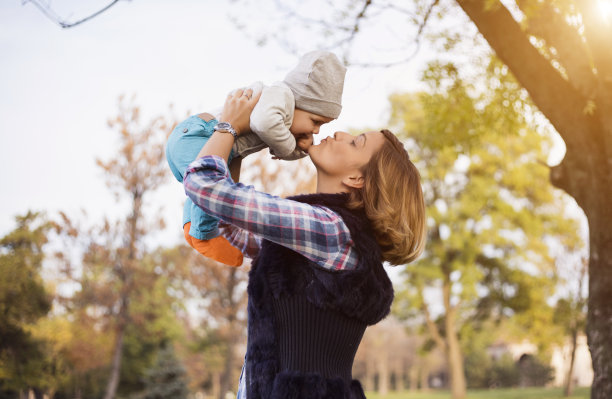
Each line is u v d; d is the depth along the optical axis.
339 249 1.45
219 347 31.94
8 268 26.08
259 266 1.47
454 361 28.19
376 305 1.47
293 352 1.42
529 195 26.75
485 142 26.00
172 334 35.78
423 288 28.09
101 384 34.75
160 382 32.91
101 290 20.28
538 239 26.06
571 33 4.02
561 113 4.11
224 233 1.83
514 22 4.02
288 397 1.37
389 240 1.56
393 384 72.69
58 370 27.80
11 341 26.92
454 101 6.43
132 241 19.84
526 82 4.14
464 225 27.33
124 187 19.64
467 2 3.96
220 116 1.68
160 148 19.97
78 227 19.42
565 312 25.86
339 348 1.45
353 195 1.57
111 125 19.62
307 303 1.42
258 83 1.65
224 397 20.08
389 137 1.66
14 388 27.19
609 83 3.91
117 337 21.69
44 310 27.22
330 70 1.68
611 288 4.11
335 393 1.40
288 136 1.60
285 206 1.42
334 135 1.67
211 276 19.48
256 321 1.46
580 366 52.38
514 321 28.67
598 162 4.09
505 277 27.02
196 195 1.40
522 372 54.38
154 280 19.92
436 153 26.44
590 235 4.26
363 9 4.44
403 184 1.60
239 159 1.65
